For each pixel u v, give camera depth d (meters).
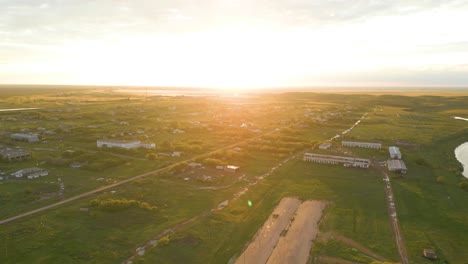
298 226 88.94
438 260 73.81
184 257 73.06
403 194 113.88
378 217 95.44
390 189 118.69
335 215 95.94
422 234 85.62
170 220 90.25
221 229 86.25
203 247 77.38
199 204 101.56
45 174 124.94
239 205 101.62
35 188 110.25
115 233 82.31
